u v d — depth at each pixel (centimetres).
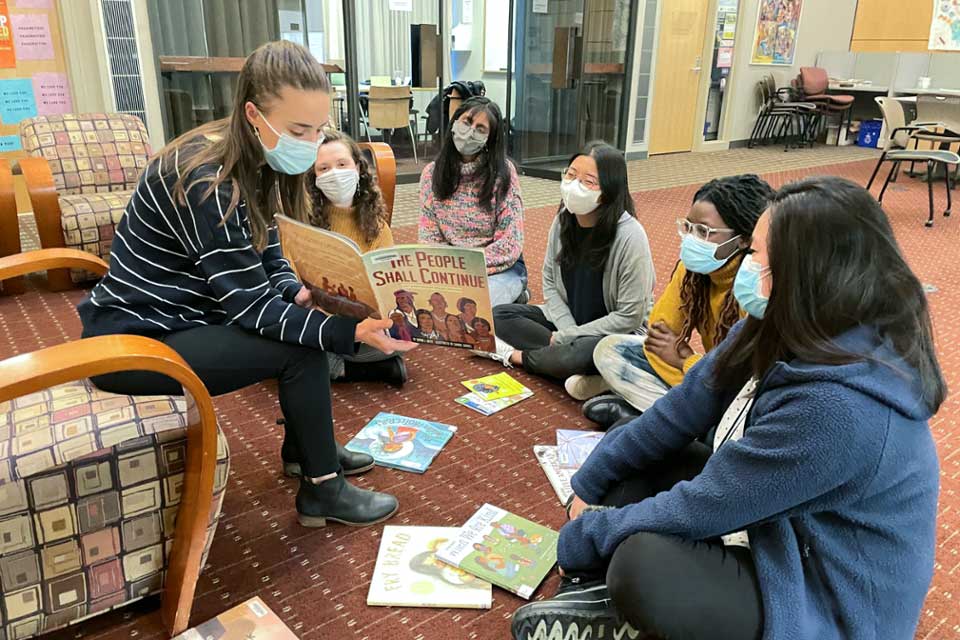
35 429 115
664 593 96
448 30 608
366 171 211
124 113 389
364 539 154
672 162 742
